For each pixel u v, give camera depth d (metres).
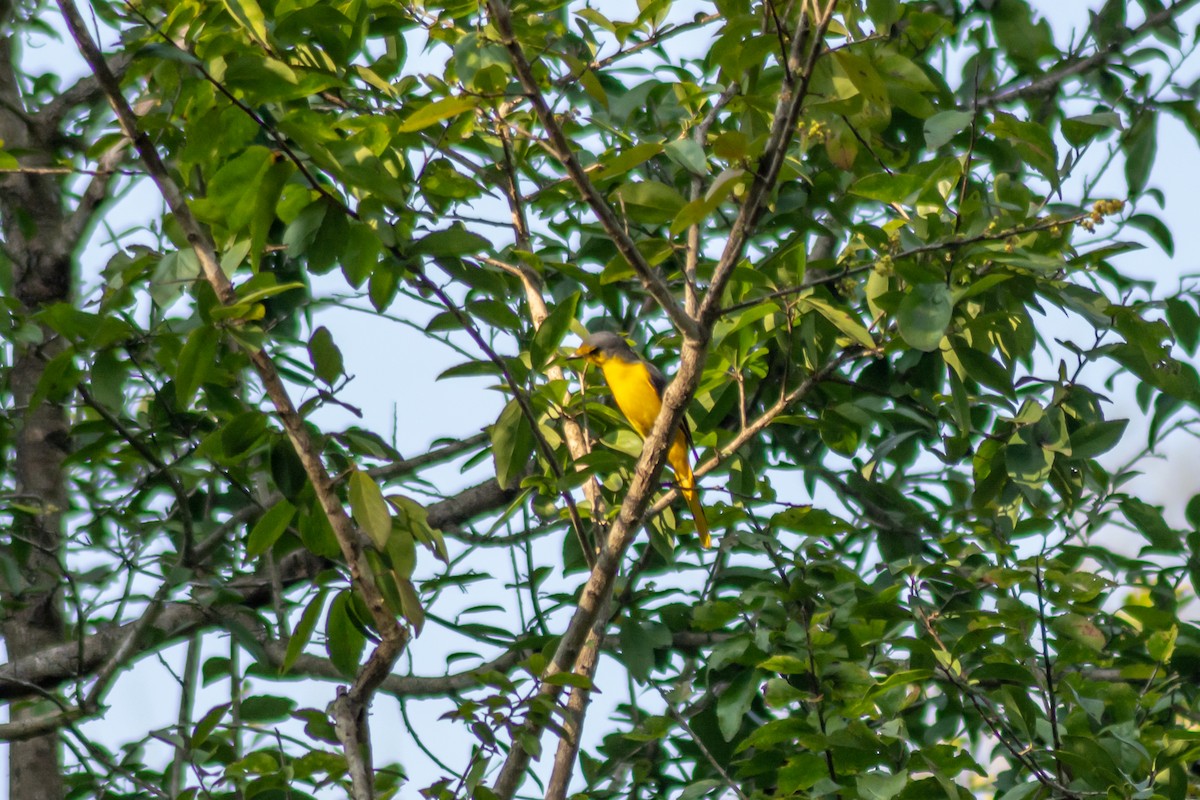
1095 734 9.66
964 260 9.48
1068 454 10.15
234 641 11.49
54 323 9.18
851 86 8.92
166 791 10.97
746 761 10.27
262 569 12.74
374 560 8.45
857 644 10.34
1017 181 11.59
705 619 10.52
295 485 8.60
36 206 14.29
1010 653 10.14
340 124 8.80
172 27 8.76
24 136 14.61
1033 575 10.05
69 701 11.36
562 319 9.00
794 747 10.48
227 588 11.00
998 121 9.38
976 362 10.43
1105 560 10.39
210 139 8.48
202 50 8.74
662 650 12.09
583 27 11.57
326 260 8.57
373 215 8.76
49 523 13.20
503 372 8.88
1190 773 10.48
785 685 9.58
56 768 12.71
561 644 8.95
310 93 8.49
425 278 8.93
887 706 9.66
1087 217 7.68
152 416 10.99
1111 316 9.95
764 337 10.29
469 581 11.49
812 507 10.59
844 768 9.43
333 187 8.64
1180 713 10.52
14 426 12.66
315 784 9.23
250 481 12.13
